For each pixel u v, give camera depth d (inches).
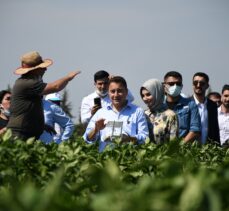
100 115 890.1
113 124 878.4
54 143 687.1
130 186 350.6
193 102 1019.3
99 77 1091.3
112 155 660.1
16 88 872.9
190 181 300.7
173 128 956.0
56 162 577.0
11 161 566.9
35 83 863.1
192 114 1015.6
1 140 656.4
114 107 885.8
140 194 298.8
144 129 884.6
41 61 884.0
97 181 352.8
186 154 702.5
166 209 279.6
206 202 290.2
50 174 549.0
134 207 281.9
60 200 301.6
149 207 280.1
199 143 984.3
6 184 499.8
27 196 274.5
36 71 877.2
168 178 339.9
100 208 286.5
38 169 558.3
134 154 676.1
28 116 869.2
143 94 960.9
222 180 329.7
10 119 880.3
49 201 283.4
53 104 1047.0
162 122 956.0
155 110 964.6
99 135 888.9
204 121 1095.0
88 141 888.9
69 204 301.6
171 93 1005.8
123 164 613.6
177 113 1010.7
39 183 518.9
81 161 603.2
